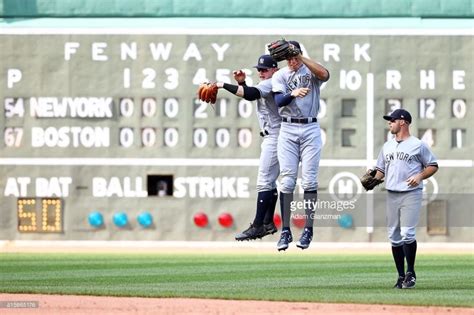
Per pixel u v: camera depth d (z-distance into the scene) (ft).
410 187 173.99
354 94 287.07
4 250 277.44
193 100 287.07
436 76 287.89
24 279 210.38
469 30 287.89
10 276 217.36
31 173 289.12
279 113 153.58
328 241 286.66
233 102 286.46
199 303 163.43
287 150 152.87
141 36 287.28
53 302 166.61
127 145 287.89
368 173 178.50
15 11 291.17
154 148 287.48
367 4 291.58
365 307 156.04
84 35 287.69
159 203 287.07
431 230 288.30
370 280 207.82
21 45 288.51
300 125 152.46
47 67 288.71
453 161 287.69
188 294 176.86
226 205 286.46
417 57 288.10
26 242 289.12
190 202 287.07
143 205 287.69
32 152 289.12
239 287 192.44
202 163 286.66
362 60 287.48
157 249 282.15
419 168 174.50
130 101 288.10
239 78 157.48
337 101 287.07
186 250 279.90
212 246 286.66
